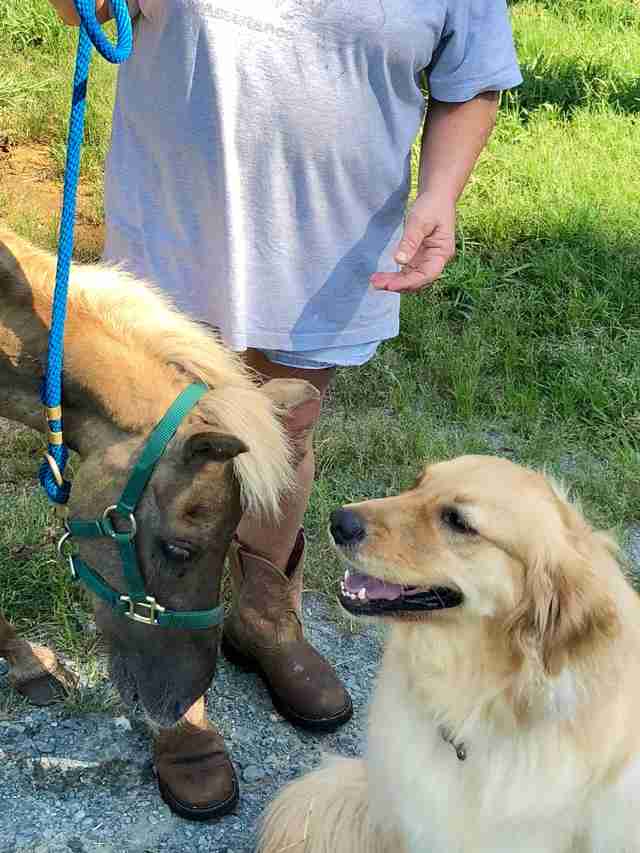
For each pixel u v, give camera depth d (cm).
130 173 124
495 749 104
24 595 153
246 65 112
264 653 140
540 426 206
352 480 186
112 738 134
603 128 334
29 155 276
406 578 106
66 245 96
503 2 126
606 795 103
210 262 121
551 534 101
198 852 123
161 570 98
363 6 110
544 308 239
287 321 125
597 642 98
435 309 231
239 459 94
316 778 123
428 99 131
